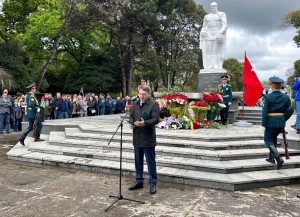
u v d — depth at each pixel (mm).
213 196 4715
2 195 4758
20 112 13406
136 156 4992
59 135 9242
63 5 27672
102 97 17859
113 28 27688
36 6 24703
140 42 28922
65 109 15062
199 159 6145
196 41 34562
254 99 9867
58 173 6113
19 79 24750
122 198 4551
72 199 4578
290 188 5164
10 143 10047
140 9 27328
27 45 30891
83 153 6934
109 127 9297
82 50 34594
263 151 6426
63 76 35438
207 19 12852
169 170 5691
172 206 4289
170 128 8898
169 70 32844
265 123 5703
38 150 7633
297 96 8062
